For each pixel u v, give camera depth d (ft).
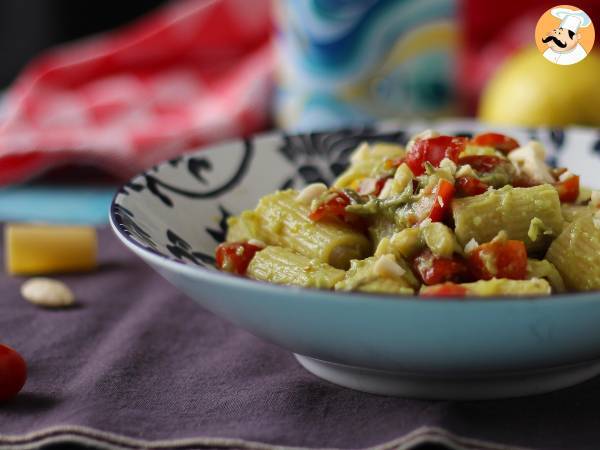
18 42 3.85
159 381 1.38
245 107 2.67
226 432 1.22
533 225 1.36
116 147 2.48
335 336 1.19
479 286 1.25
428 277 1.32
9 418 1.28
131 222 1.41
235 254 1.48
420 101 2.52
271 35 2.99
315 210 1.46
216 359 1.45
